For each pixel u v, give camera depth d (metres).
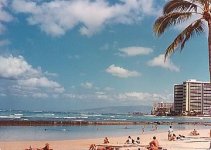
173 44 24.45
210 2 23.41
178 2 24.09
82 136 57.06
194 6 23.83
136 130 82.19
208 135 58.56
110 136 57.59
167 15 24.05
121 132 72.00
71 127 88.94
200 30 24.48
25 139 46.94
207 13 23.34
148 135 60.44
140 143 39.06
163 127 110.88
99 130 78.88
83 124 102.00
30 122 87.00
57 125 93.56
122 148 30.94
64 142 41.56
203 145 34.72
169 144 35.78
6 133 58.22
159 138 50.84
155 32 24.67
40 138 49.94
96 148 30.09
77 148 33.56
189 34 24.48
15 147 34.28
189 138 48.38
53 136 55.53
